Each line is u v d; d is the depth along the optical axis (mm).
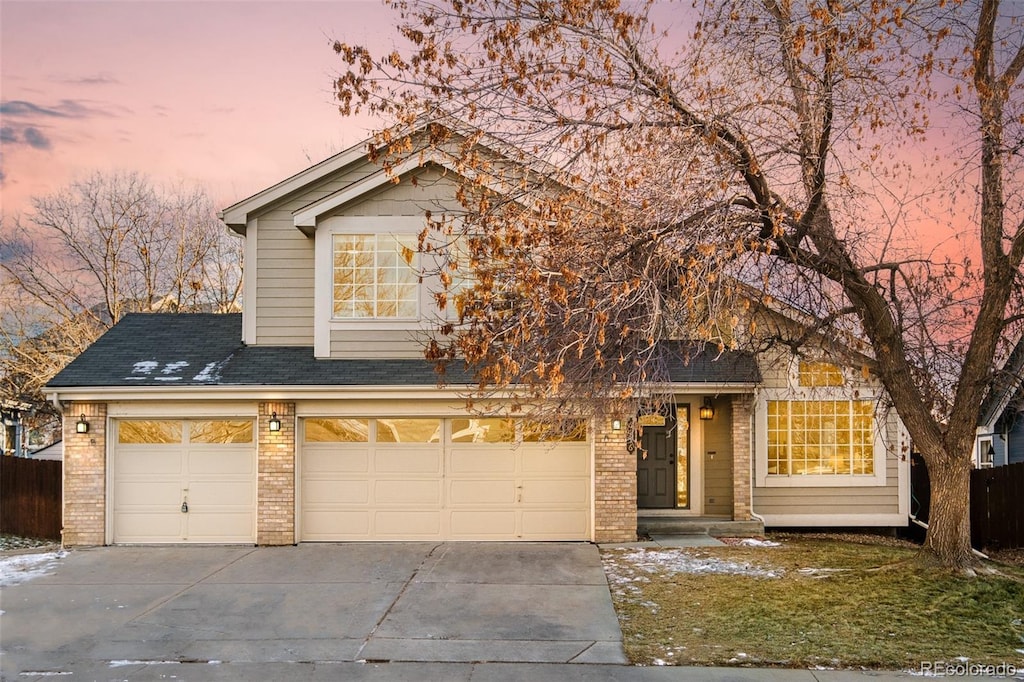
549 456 14211
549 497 14172
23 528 15703
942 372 10984
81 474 13953
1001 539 13758
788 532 15570
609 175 9211
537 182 9219
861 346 10766
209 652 8305
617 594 10367
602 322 8273
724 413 15695
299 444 14102
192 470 14125
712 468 15680
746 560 12047
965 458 10445
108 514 13961
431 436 14234
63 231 29859
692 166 8969
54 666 7902
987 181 10242
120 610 9906
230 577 11570
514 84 8992
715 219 8711
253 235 15047
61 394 13648
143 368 14258
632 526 13852
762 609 9352
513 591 10609
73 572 11961
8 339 28297
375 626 9156
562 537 14078
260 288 15016
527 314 8758
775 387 15438
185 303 31781
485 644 8469
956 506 10445
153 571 11992
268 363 14336
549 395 10086
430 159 12742
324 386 13586
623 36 8984
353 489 14172
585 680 7332
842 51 9445
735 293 8766
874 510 15398
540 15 8953
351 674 7598
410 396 13688
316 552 13242
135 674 7656
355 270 14500
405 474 14188
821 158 9391
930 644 8125
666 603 9844
